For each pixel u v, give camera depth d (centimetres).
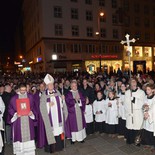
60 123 596
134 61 3731
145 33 3903
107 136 706
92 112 745
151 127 548
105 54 3422
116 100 696
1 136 567
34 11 3622
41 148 632
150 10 3972
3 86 737
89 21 3284
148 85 557
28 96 562
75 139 647
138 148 586
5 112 662
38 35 3347
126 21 3662
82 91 770
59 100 601
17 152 547
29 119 552
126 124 612
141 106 582
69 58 3123
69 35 3128
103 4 3422
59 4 3056
